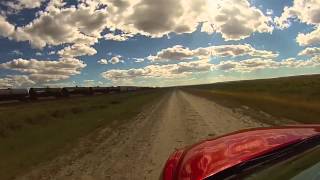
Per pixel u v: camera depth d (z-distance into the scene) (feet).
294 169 9.49
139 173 32.04
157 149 42.78
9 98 229.25
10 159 45.55
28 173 36.52
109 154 42.29
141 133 58.44
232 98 154.10
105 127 72.18
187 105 124.16
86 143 52.85
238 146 12.51
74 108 127.54
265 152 11.20
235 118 72.38
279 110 84.79
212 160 12.01
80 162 39.24
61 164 39.19
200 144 14.67
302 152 10.69
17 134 71.56
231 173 10.79
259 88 270.26
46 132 71.26
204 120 71.00
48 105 178.09
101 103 168.76
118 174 32.37
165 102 154.10
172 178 12.51
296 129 13.47
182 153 14.34
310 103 96.12
